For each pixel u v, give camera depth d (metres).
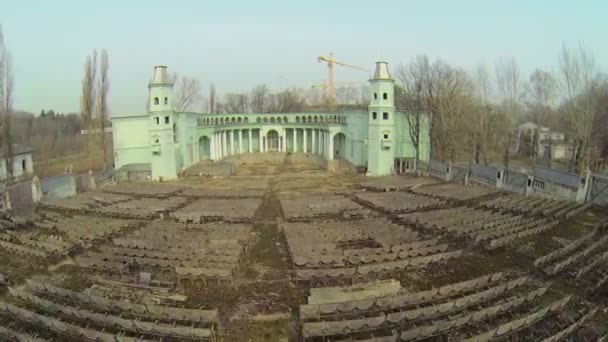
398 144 55.19
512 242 22.05
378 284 16.31
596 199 29.20
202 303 15.67
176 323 14.03
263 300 15.91
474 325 13.52
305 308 13.79
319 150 67.12
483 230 22.25
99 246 21.53
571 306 15.01
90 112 52.31
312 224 24.98
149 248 20.77
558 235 23.20
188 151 57.16
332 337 13.05
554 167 57.91
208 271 17.12
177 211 29.19
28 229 26.02
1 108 41.09
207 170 53.38
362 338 12.92
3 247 21.62
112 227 24.80
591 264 17.47
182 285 17.23
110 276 18.38
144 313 14.23
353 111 57.34
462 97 69.94
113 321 13.24
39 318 13.36
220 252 19.64
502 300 14.98
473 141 61.25
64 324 12.89
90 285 17.53
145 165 51.16
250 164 65.06
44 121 101.31
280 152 69.56
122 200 34.50
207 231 23.55
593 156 50.66
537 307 14.86
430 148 53.66
